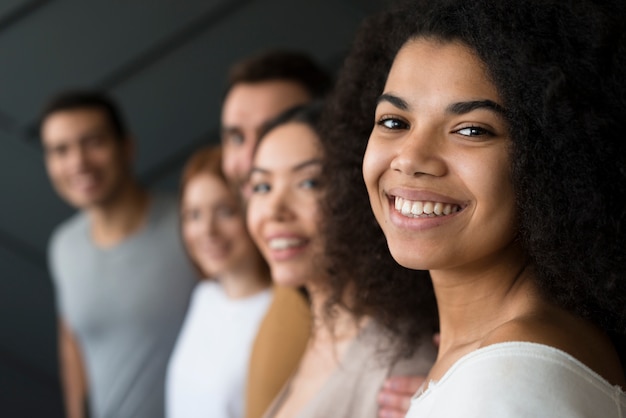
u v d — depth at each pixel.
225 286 2.02
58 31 3.22
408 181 0.94
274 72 2.06
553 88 0.89
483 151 0.92
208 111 3.20
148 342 2.55
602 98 0.90
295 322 1.57
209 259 2.00
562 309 0.96
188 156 3.22
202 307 2.08
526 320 0.91
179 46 3.19
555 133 0.90
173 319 2.55
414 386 1.23
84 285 2.61
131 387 2.55
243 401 1.90
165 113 3.21
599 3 0.92
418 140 0.93
